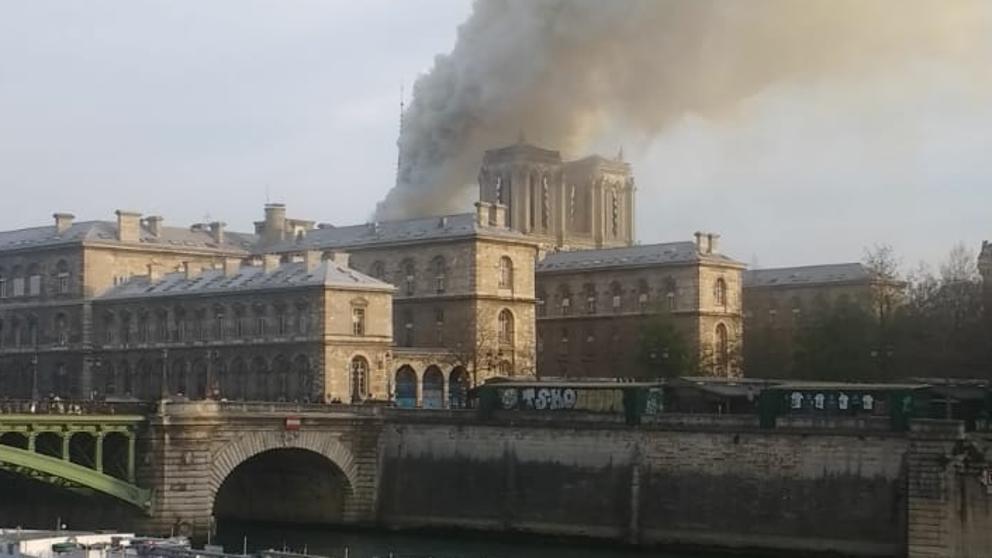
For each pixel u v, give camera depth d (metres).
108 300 199.88
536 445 141.50
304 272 179.50
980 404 129.00
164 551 91.69
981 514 113.94
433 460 147.50
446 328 196.38
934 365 181.75
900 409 122.88
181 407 136.00
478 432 145.12
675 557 130.50
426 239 198.62
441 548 136.12
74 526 139.50
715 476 131.25
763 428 128.88
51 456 132.62
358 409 149.75
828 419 125.56
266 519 156.75
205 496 137.25
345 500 149.75
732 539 129.50
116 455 138.62
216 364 184.50
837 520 124.25
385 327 179.25
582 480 138.50
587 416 139.25
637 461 135.50
